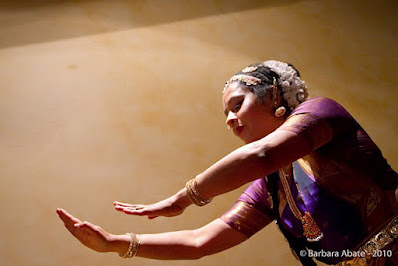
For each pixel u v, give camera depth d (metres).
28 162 2.63
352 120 1.65
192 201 1.57
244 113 1.76
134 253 1.91
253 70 1.81
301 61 3.04
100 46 2.88
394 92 3.05
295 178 1.74
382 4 3.21
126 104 2.79
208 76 2.92
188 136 2.79
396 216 1.64
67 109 2.74
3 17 2.88
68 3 2.96
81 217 2.58
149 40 2.94
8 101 2.72
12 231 2.52
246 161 1.46
